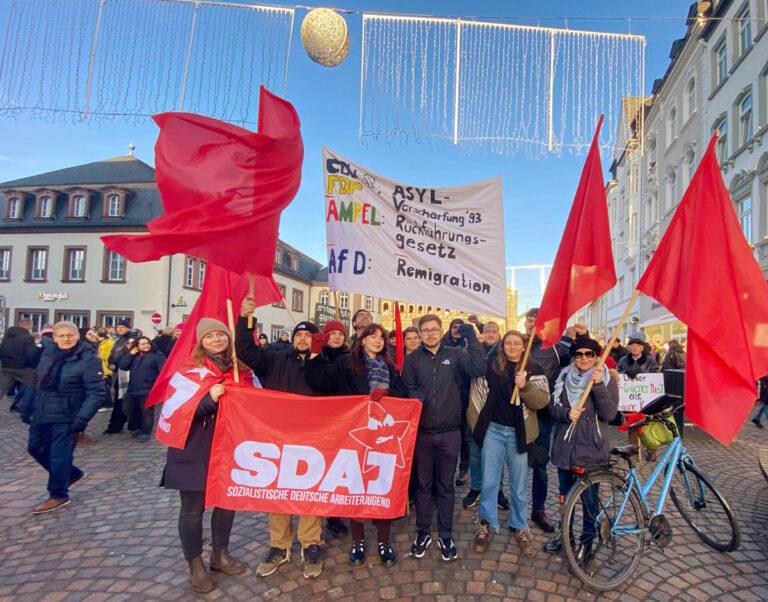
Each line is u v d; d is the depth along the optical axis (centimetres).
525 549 373
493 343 565
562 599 312
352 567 353
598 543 344
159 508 470
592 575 337
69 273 2708
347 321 1454
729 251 344
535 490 431
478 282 449
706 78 1850
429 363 377
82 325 2639
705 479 392
